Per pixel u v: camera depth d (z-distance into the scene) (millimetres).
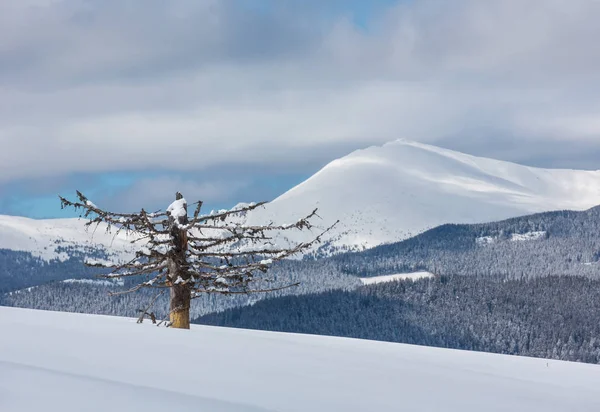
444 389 8203
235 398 6125
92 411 5035
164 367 7344
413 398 7324
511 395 8469
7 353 7414
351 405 6523
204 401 5762
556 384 10445
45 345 8133
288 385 7102
